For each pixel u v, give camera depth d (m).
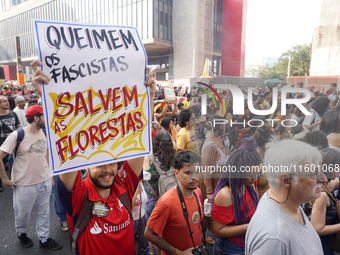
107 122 1.34
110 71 1.34
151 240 1.78
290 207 1.09
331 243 1.90
